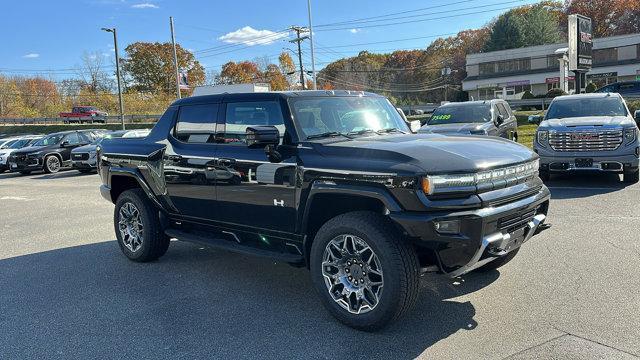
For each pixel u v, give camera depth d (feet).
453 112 41.75
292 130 14.49
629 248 18.48
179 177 17.57
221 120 16.57
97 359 12.01
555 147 31.50
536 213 14.24
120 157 20.01
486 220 11.97
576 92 69.05
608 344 11.55
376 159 12.62
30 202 40.65
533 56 224.94
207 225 17.48
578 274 16.11
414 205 11.75
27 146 73.05
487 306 14.03
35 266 20.30
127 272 18.79
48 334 13.51
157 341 12.83
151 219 19.19
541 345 11.65
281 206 14.47
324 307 14.37
